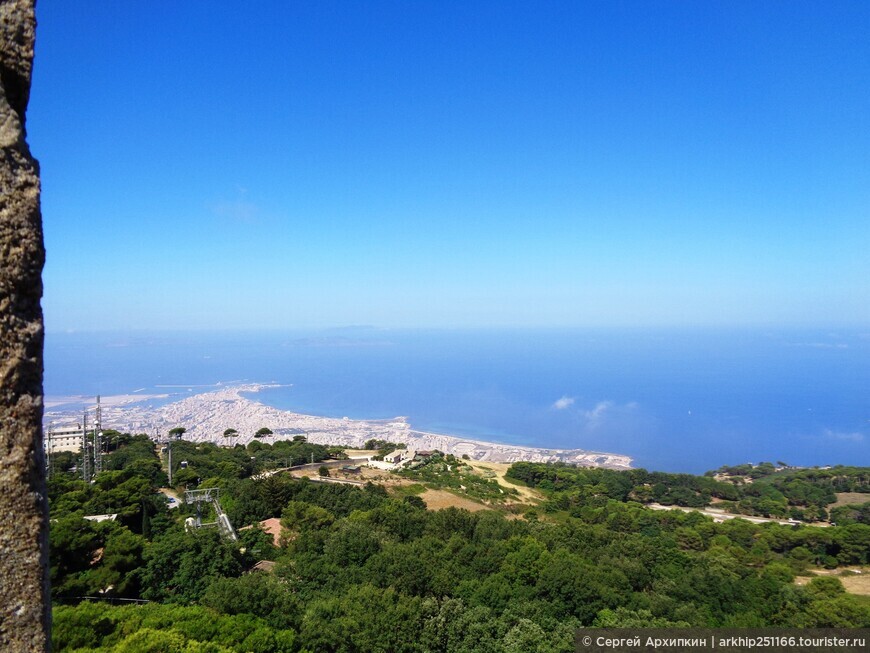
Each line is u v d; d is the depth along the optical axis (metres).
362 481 70.31
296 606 23.66
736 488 91.38
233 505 45.88
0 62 3.99
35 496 3.94
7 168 3.87
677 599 31.52
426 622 24.44
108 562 24.89
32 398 3.94
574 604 28.36
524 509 67.50
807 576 44.34
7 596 3.79
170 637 16.55
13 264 3.83
